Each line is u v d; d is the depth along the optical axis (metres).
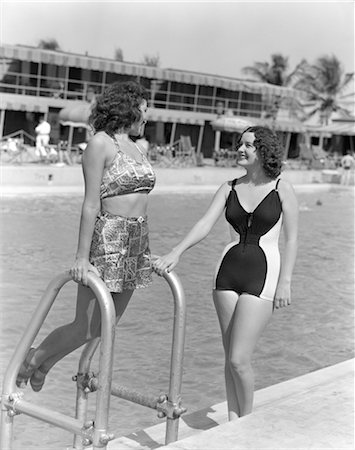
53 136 38.44
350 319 8.19
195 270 10.77
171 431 3.84
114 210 3.54
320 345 7.08
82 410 3.97
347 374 5.39
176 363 3.79
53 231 13.55
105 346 3.25
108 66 37.84
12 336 6.73
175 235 14.41
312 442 3.75
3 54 34.28
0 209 16.38
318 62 72.31
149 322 7.53
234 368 4.12
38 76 36.06
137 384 5.66
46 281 9.32
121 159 3.50
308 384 5.17
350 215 20.55
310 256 12.91
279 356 6.65
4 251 11.24
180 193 23.42
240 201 4.16
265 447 3.65
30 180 22.31
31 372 3.76
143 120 3.64
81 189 21.34
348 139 54.72
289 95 46.19
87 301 3.56
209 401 5.40
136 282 3.66
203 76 41.91
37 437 4.58
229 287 4.15
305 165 39.69
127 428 4.79
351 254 13.43
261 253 4.09
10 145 27.06
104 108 3.54
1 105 34.78
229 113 40.41
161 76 40.03
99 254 3.53
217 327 7.55
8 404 3.56
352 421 4.09
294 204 4.14
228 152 36.28
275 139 4.12
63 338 3.67
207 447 3.61
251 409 4.24
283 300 4.07
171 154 34.06
